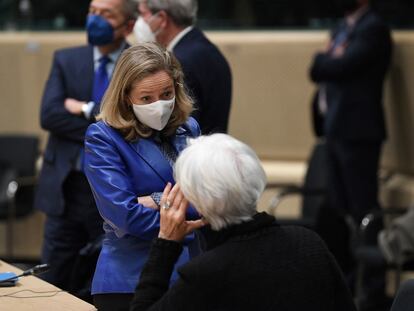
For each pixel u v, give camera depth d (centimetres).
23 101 1298
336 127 1081
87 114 748
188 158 445
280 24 1275
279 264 439
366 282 1042
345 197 1088
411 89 1138
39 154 1290
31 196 1195
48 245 785
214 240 446
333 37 1106
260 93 1252
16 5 1331
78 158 764
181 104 536
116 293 527
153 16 710
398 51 1143
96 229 759
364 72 1074
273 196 1219
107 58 772
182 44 709
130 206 510
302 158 1262
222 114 717
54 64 788
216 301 432
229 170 436
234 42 1244
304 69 1232
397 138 1162
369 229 1060
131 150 527
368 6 1088
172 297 435
